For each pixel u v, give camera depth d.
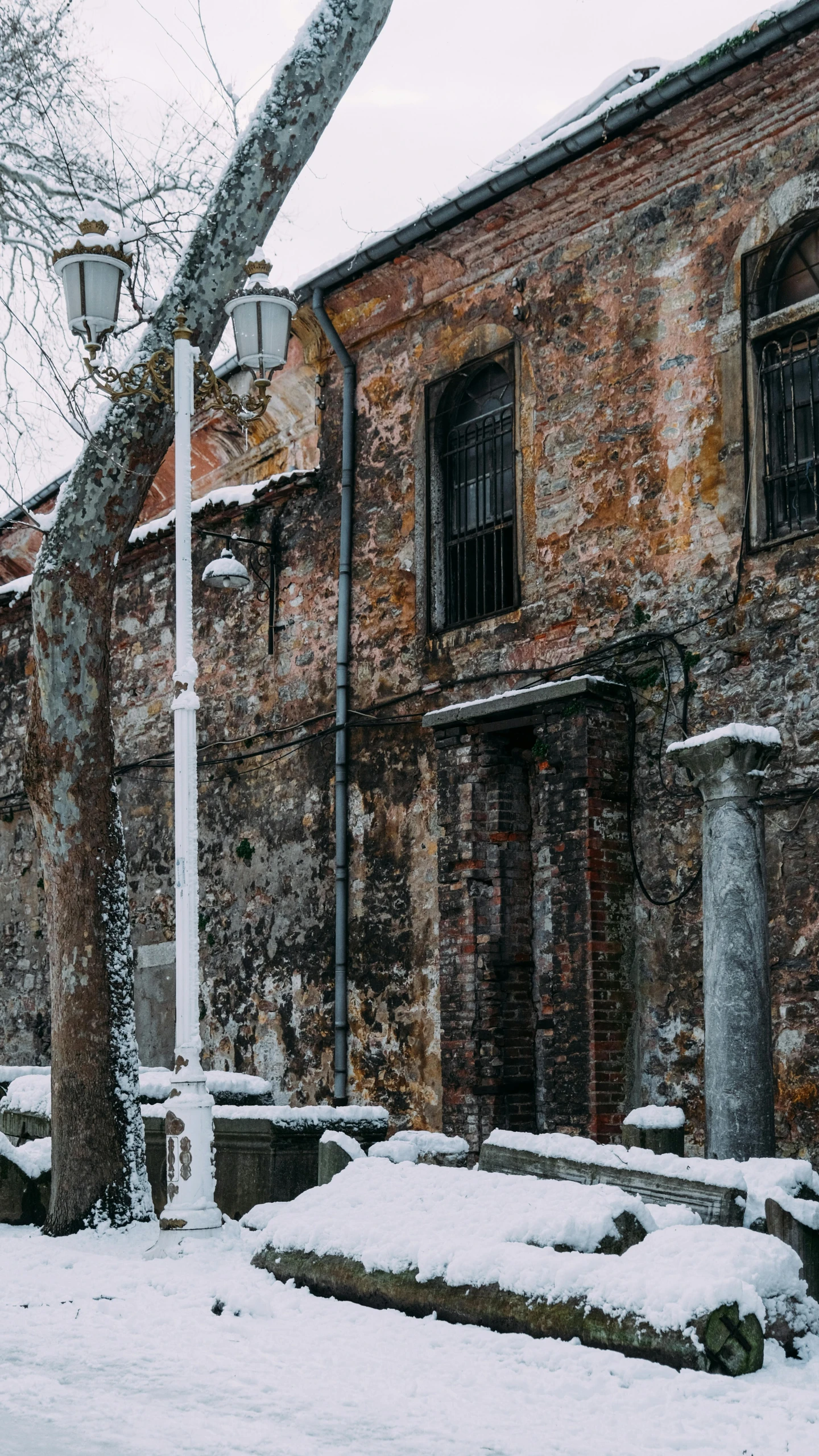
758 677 10.46
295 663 14.56
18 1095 11.49
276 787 14.53
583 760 11.05
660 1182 6.53
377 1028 12.95
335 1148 8.27
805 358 10.65
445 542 13.30
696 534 11.05
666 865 10.91
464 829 12.09
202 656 15.72
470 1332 5.84
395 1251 6.48
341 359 14.29
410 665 13.23
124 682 17.00
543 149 11.68
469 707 11.97
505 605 12.64
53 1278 7.54
